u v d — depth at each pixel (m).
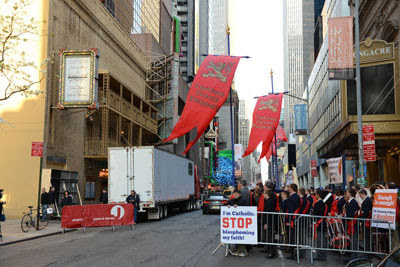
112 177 21.02
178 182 26.84
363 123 20.83
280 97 23.36
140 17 51.69
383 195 9.95
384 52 23.34
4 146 23.09
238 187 11.24
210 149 98.50
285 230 10.86
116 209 17.30
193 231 16.28
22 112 23.22
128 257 10.12
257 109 23.56
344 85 24.39
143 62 44.00
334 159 21.36
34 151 17.42
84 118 28.64
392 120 20.56
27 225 17.20
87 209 17.11
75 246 12.52
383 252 10.03
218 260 9.80
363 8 28.89
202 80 17.00
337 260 10.23
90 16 29.98
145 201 20.62
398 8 23.05
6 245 13.23
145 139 44.62
